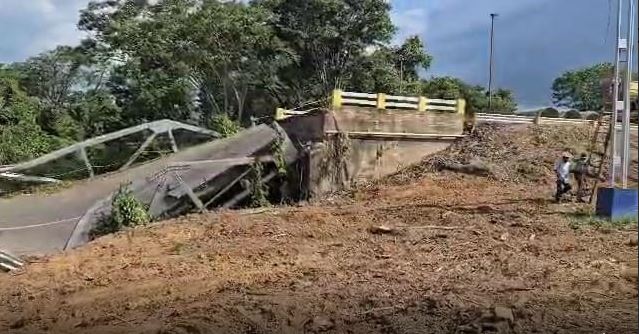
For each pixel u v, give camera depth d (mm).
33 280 13055
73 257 14750
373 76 46625
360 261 12805
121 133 23797
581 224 15547
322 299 10000
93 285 12172
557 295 9867
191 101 45781
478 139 25828
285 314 9273
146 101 43625
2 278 13469
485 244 13781
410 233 15086
